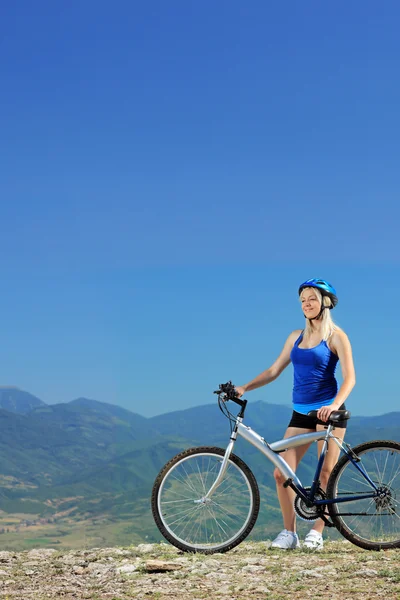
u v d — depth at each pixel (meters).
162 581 5.20
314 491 6.37
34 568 6.18
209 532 6.36
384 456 6.27
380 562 5.46
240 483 6.44
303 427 6.76
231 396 6.70
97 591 5.03
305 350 6.79
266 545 6.70
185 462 6.53
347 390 6.49
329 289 6.81
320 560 5.76
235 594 4.68
